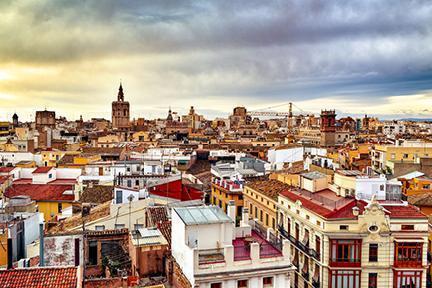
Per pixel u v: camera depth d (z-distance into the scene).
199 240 37.94
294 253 56.91
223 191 80.62
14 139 167.75
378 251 49.59
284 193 61.56
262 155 143.75
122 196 62.47
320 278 50.22
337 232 49.34
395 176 101.44
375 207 49.62
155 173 92.19
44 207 83.50
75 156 124.38
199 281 35.44
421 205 69.88
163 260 39.22
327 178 60.81
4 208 58.84
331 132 194.88
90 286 34.81
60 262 43.72
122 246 45.38
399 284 49.59
